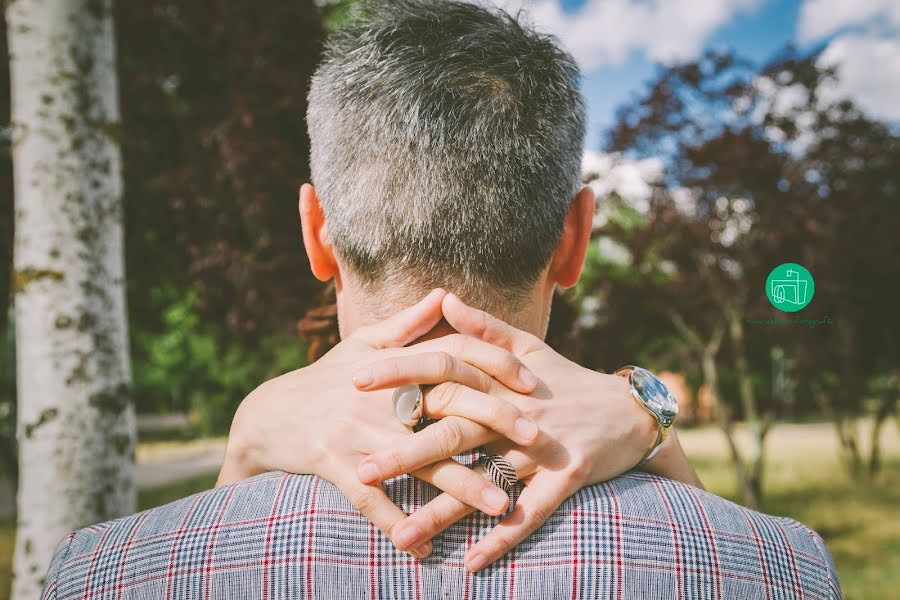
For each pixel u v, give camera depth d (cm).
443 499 73
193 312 599
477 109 81
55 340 262
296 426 83
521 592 72
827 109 754
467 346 81
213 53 520
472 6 89
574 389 85
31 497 259
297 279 489
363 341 86
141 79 526
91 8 275
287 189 476
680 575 73
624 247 789
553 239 86
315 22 499
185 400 2989
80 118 271
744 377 816
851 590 577
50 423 259
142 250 609
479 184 81
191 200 514
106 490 267
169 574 74
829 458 1418
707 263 758
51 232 264
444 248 82
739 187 724
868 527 793
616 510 76
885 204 747
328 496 77
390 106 81
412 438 74
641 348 905
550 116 85
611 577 72
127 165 522
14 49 270
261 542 74
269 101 474
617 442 83
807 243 736
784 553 77
